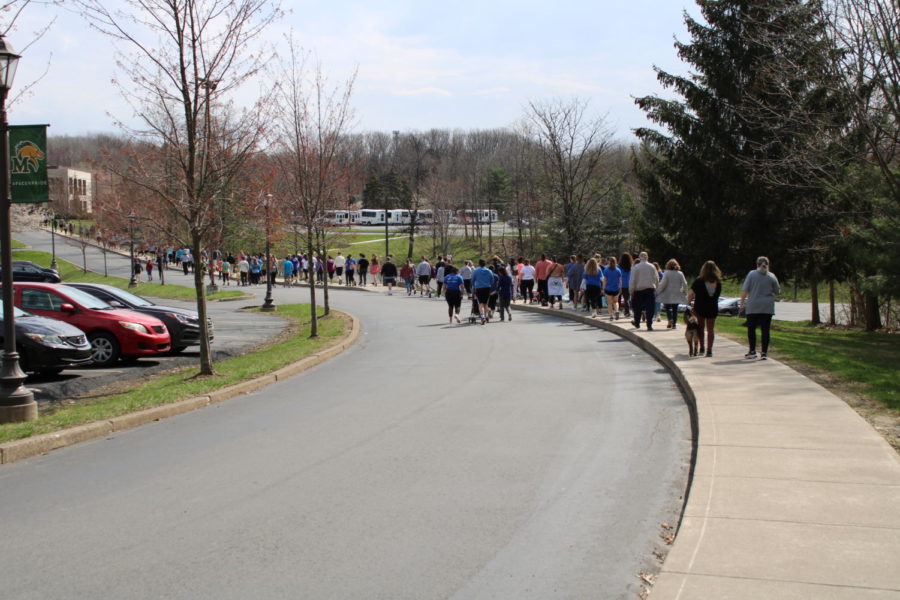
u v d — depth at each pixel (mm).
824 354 14859
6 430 8711
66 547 5309
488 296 23484
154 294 42062
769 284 13438
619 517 5871
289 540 5383
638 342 17594
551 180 40906
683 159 32094
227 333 22359
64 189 99438
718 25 31500
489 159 111562
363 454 7828
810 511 5570
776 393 10219
